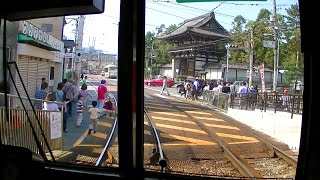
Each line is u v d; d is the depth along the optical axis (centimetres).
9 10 232
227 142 671
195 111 770
